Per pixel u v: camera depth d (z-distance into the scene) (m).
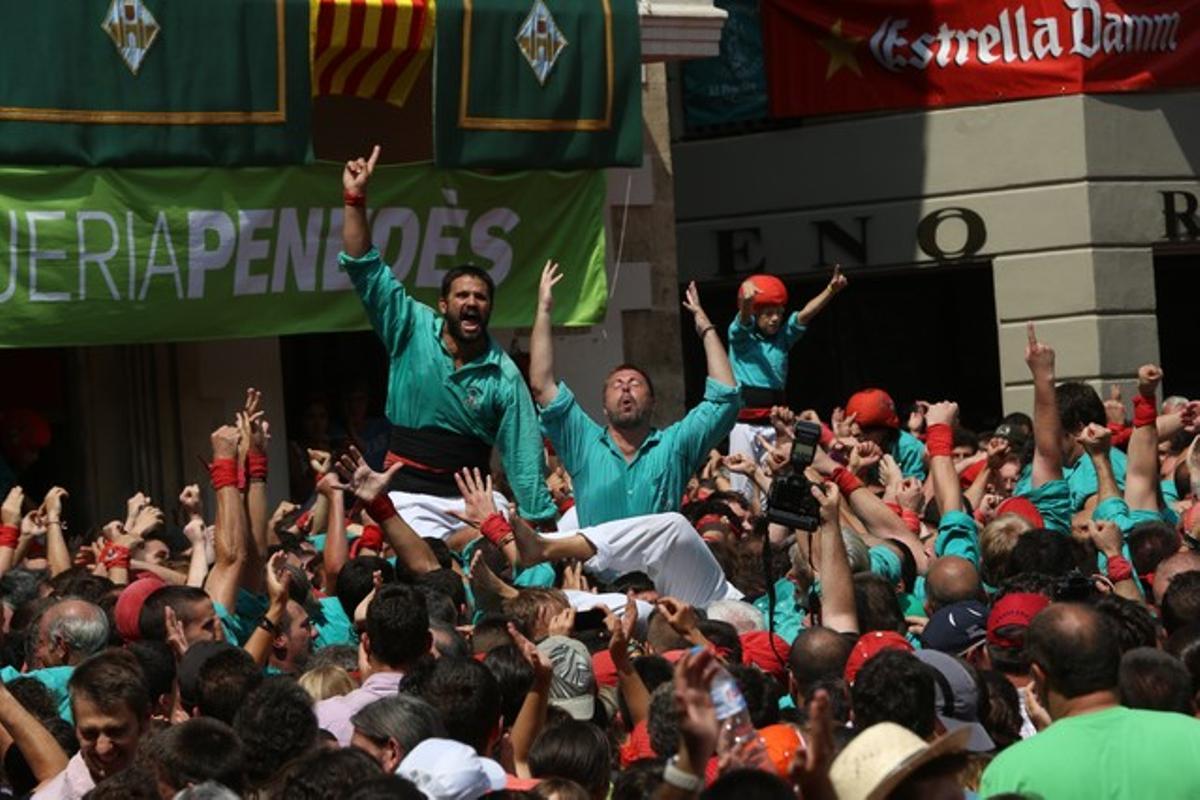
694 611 24.20
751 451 39.19
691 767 12.82
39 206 37.41
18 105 36.94
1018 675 21.67
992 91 54.16
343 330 40.34
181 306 38.75
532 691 19.69
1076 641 17.30
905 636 23.98
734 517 32.53
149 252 38.34
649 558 28.02
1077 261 53.66
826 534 23.52
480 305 30.47
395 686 20.41
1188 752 16.77
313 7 39.41
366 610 21.12
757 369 40.00
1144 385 30.08
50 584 26.34
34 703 20.80
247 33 38.88
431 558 27.06
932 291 58.28
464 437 30.64
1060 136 53.66
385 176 40.81
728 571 30.38
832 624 23.39
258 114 39.09
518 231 42.19
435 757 16.69
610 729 21.22
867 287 57.97
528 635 23.11
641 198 47.56
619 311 47.25
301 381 48.53
